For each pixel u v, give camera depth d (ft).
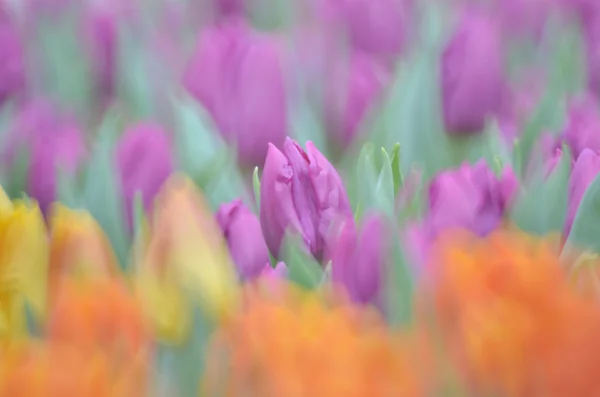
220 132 7.12
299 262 6.24
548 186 6.52
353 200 6.79
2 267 6.11
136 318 5.97
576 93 7.79
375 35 8.04
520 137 7.36
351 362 5.79
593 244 6.34
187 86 7.15
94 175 6.66
